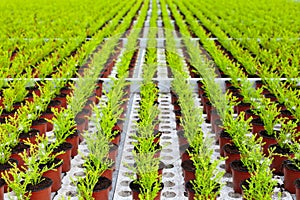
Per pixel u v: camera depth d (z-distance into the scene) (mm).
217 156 3227
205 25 8898
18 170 2686
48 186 2504
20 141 3115
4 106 4090
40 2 13367
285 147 3025
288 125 3045
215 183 2492
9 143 2877
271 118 3238
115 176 2893
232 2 13055
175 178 2904
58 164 2699
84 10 11094
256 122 3574
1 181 2615
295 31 7523
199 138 2766
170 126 3756
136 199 2516
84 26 7957
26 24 8352
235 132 2988
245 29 7566
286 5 12102
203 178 2416
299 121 3488
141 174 2434
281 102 3932
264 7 11531
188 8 12516
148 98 3199
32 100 4121
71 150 3166
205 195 2393
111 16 10570
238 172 2691
